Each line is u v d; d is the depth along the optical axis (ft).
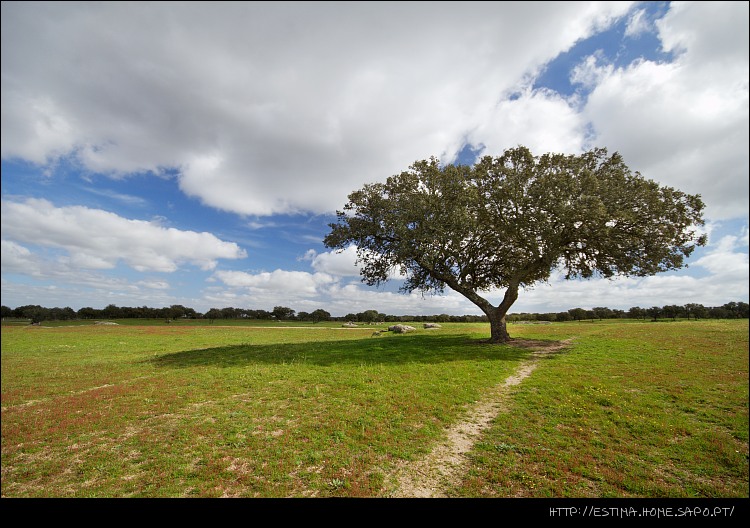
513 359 76.28
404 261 102.58
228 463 30.81
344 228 107.96
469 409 44.88
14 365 84.89
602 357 74.13
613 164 95.50
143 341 148.05
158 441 35.88
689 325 137.49
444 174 99.04
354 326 298.97
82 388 59.88
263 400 49.24
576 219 87.30
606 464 30.60
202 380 62.59
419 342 110.52
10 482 28.66
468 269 114.32
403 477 28.84
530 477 28.55
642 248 94.07
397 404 45.91
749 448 32.76
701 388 49.98
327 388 54.24
